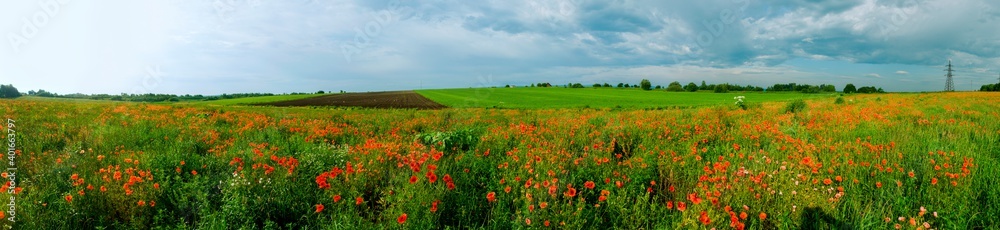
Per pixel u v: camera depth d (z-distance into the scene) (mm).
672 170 4836
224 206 3346
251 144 6734
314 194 4105
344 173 4496
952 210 3326
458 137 6957
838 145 5875
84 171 4719
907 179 4086
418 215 3350
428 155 5094
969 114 11188
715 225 3227
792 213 3385
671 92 88312
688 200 3783
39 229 3098
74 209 3463
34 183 4230
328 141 8555
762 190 3785
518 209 3553
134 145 7043
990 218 3303
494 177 4539
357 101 57000
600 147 6293
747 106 20875
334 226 3193
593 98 61250
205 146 7176
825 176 4410
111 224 3359
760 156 5461
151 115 14555
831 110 15156
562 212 3330
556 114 20375
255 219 3549
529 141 7168
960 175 3990
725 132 8484
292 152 6957
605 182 4395
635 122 10102
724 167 4371
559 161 5273
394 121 14117
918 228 2961
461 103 50219
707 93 83062
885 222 3301
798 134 7605
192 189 3918
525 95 72688
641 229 3336
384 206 3648
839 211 3568
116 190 3730
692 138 7574
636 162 5168
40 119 11352
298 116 17703
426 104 48344
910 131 7496
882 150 5270
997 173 4102
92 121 11094
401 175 4480
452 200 3861
